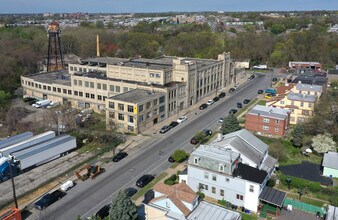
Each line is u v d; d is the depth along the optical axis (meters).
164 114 103.50
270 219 53.75
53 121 92.75
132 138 88.06
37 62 173.38
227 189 57.50
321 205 57.66
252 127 92.06
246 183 55.41
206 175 59.03
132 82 109.44
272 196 55.72
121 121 93.12
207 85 131.12
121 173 68.75
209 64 131.25
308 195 60.84
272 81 158.88
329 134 80.50
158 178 66.38
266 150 66.56
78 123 96.81
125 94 99.38
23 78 130.88
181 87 110.94
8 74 140.25
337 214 50.75
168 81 112.94
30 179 66.19
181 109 113.75
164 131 91.88
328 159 68.25
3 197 59.56
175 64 114.31
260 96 131.50
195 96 121.69
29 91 130.12
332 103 90.75
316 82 124.62
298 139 80.50
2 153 69.62
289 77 158.88
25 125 92.88
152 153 78.56
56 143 75.75
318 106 95.81
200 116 107.12
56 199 58.47
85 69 134.50
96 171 67.94
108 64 120.69
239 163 59.81
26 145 74.19
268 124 89.50
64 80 126.94
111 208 47.88
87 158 75.62
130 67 115.00
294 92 110.56
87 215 54.53
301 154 77.56
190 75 115.19
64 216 54.31
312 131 86.25
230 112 109.62
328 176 66.44
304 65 185.00
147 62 129.50
